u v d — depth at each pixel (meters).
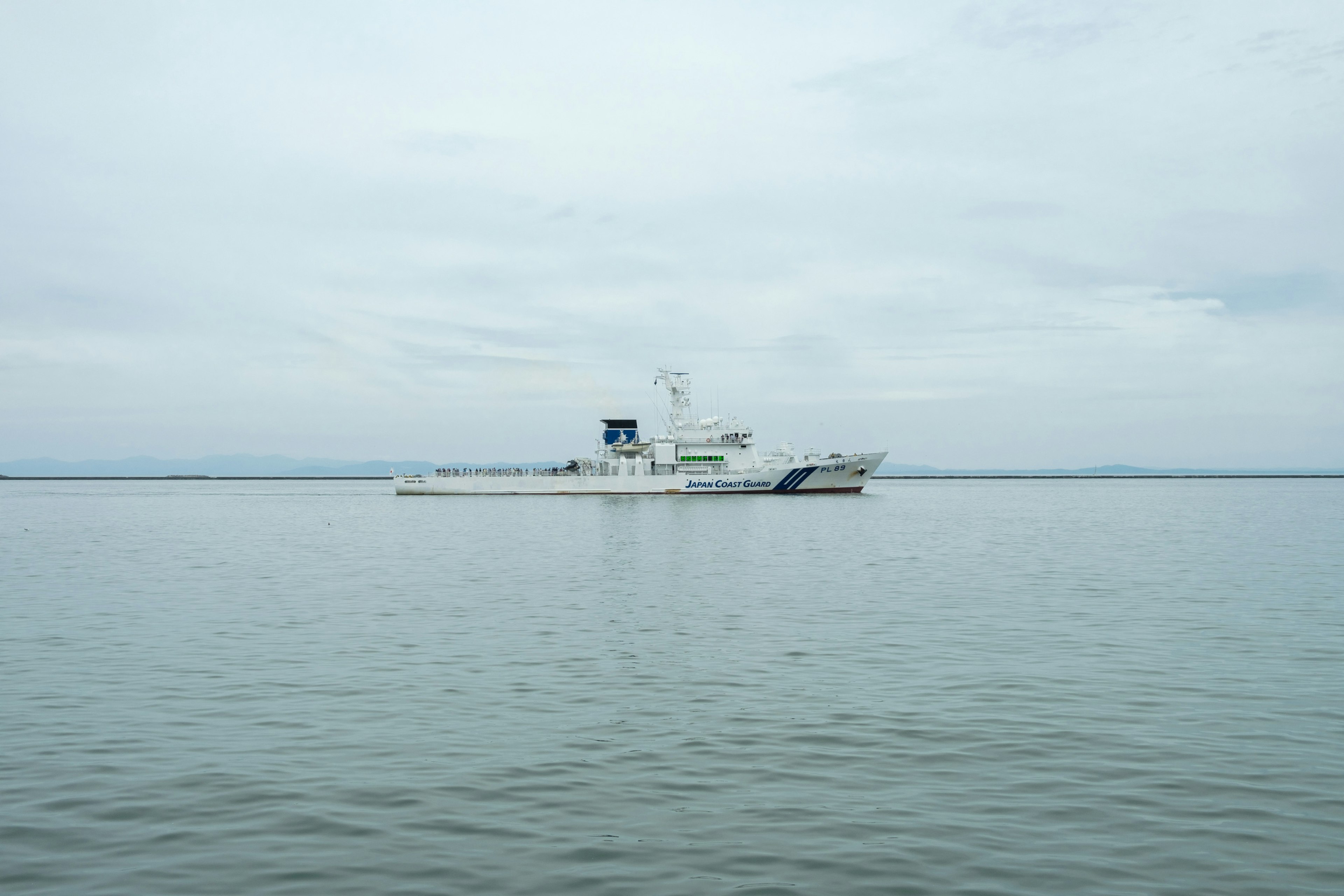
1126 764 17.50
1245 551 62.75
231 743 18.91
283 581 46.28
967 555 59.12
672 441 141.50
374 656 27.48
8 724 20.27
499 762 17.73
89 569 52.56
